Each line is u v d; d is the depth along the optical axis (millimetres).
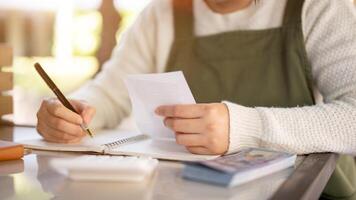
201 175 629
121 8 3908
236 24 1316
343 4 1179
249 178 628
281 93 1223
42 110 1003
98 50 4098
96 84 1464
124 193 570
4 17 4801
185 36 1386
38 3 4777
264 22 1273
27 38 4840
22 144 860
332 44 1137
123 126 1444
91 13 4219
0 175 672
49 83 994
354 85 1040
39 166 739
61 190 585
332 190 1118
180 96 881
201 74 1327
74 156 831
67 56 4582
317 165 757
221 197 554
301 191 572
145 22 1488
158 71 1423
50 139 974
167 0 1452
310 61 1198
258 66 1261
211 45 1328
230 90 1282
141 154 821
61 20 4688
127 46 1516
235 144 837
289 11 1241
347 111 925
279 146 872
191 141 826
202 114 834
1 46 1272
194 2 1403
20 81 3303
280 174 677
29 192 578
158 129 977
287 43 1222
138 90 939
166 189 589
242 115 869
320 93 1204
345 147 899
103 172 629
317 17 1192
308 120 902
